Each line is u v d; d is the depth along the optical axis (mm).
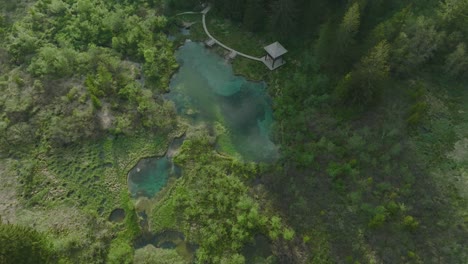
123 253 38000
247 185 43906
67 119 48500
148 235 40719
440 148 44812
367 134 46062
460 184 41625
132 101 51500
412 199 40625
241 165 45281
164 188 44219
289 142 47344
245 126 50375
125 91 51906
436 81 51656
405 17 48344
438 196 40781
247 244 39344
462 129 46469
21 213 41594
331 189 42219
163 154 47469
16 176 44781
